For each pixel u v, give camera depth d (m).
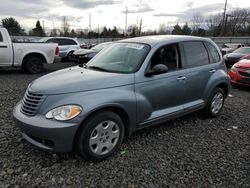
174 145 3.94
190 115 5.40
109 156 3.49
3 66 10.27
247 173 3.23
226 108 6.12
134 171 3.18
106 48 4.81
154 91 3.88
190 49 4.61
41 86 3.34
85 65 4.44
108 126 3.38
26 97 3.41
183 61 4.41
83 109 3.09
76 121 3.05
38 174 3.04
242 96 7.55
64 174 3.07
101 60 4.36
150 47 4.02
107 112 3.33
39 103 3.17
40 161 3.32
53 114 3.06
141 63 3.82
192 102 4.66
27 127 3.14
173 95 4.20
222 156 3.65
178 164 3.38
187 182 3.00
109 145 3.44
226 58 14.92
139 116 3.72
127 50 4.23
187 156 3.60
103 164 3.32
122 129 3.55
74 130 3.05
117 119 3.44
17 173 3.04
